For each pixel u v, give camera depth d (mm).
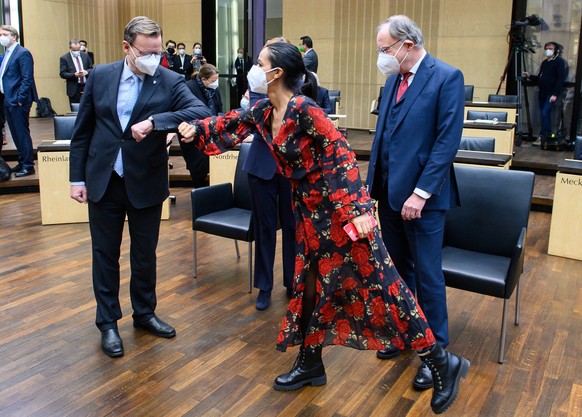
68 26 13000
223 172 5902
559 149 8688
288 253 3521
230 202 4137
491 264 2922
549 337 3096
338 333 2393
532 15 9078
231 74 11961
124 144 2703
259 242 3389
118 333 2928
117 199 2793
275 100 2217
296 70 2178
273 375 2686
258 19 11695
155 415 2354
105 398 2471
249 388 2572
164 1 13250
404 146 2561
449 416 2363
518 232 3035
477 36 10266
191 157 5520
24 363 2756
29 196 6309
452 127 2461
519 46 9258
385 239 2869
